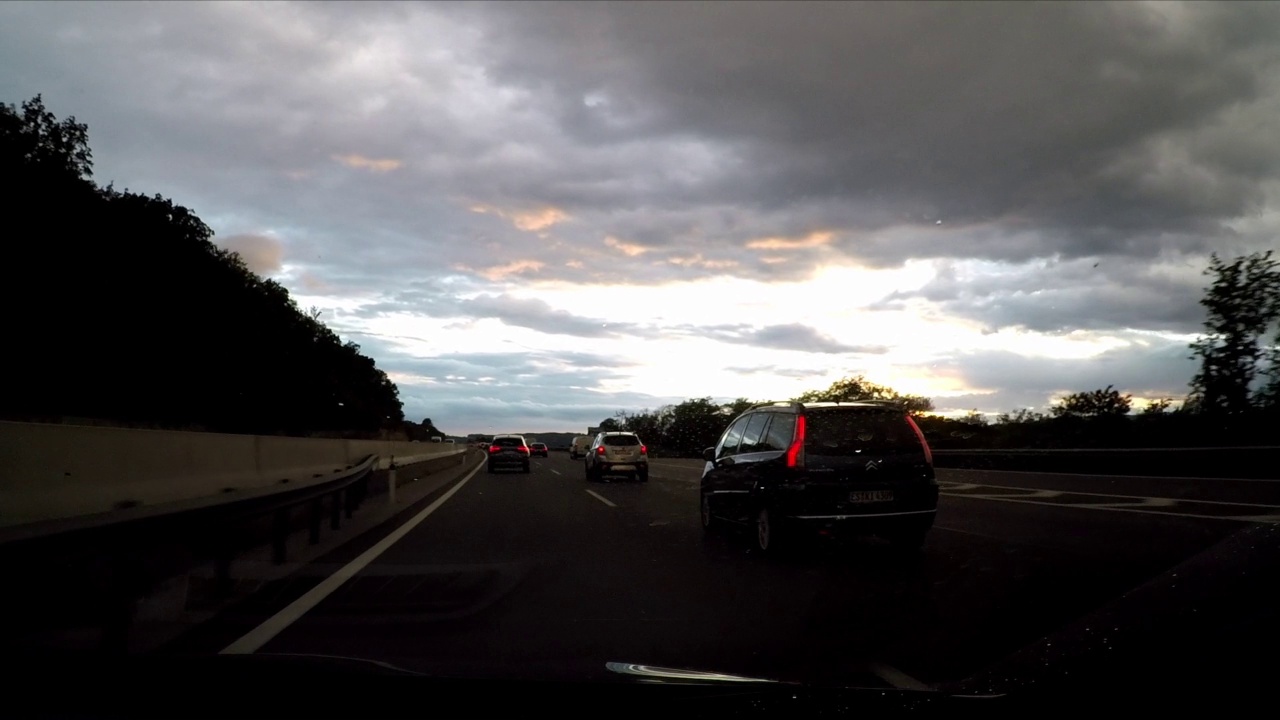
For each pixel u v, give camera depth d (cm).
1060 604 701
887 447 985
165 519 631
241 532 1117
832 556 998
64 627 599
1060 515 1347
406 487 2381
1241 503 1409
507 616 666
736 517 1123
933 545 1066
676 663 522
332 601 720
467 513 1570
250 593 752
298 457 1852
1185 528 1139
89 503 950
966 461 2859
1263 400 2192
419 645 567
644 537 1193
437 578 841
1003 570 872
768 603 720
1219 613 290
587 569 905
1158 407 2655
